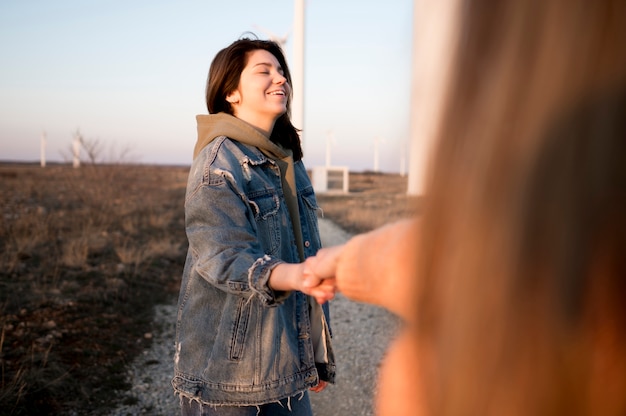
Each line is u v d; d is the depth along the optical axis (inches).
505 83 11.8
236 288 61.9
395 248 18.2
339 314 251.4
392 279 17.8
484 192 11.9
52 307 223.0
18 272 268.1
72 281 261.7
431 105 12.9
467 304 12.0
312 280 41.1
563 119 10.9
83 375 174.2
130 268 299.1
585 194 10.7
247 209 70.8
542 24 11.4
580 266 10.8
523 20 11.7
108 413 157.2
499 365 11.6
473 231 12.0
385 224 19.9
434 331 13.0
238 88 80.4
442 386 12.6
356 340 213.5
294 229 80.4
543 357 11.2
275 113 80.4
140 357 195.8
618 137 10.5
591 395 11.1
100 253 326.6
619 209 10.5
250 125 80.4
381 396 15.3
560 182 10.9
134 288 269.1
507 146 11.6
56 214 487.5
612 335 10.9
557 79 11.0
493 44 12.1
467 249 12.1
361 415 153.6
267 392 71.5
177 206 649.6
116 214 506.0
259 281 58.9
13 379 154.6
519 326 11.4
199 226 68.1
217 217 67.5
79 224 434.9
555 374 11.2
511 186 11.5
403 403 14.0
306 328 76.9
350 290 20.1
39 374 161.9
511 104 11.7
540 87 11.3
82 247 323.3
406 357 14.3
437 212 12.8
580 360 11.1
